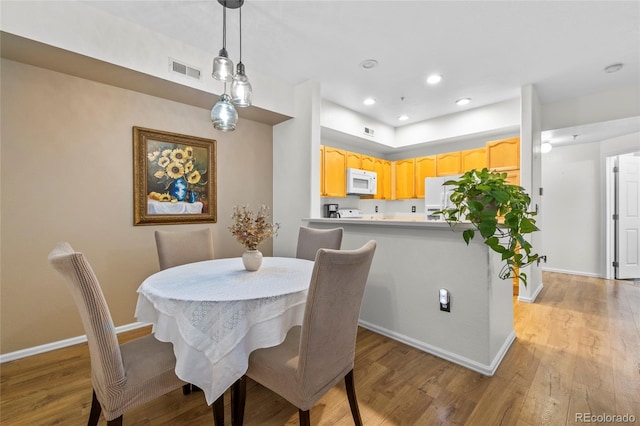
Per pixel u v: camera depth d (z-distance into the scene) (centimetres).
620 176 427
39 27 178
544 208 491
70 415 150
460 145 458
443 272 205
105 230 240
